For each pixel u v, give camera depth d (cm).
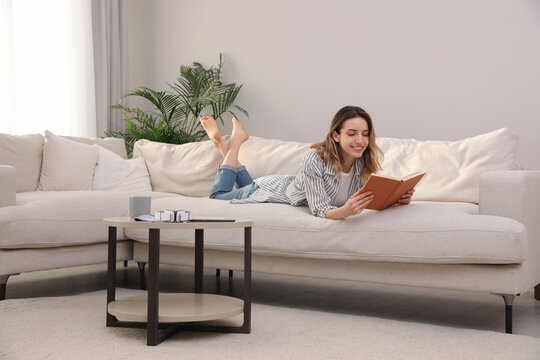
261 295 283
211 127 344
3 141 325
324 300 272
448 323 229
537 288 276
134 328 207
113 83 527
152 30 542
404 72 425
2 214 247
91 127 503
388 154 308
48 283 309
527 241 216
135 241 295
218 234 265
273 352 179
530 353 181
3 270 249
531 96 382
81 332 200
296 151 332
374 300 273
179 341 191
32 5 466
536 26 379
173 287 305
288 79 475
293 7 471
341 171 247
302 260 250
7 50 444
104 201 291
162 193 344
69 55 493
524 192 224
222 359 172
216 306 202
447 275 220
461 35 404
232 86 495
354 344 190
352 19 445
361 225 230
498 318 237
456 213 220
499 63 392
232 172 325
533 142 381
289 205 264
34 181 333
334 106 455
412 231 220
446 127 411
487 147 284
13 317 221
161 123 476
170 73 534
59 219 264
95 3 516
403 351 182
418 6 419
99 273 345
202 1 516
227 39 504
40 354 175
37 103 472
